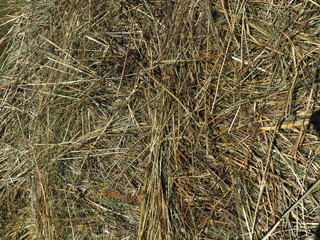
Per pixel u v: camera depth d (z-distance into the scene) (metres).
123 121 1.17
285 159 1.13
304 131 1.13
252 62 1.14
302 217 1.11
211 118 1.14
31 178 1.21
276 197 1.12
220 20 1.16
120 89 1.17
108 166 1.17
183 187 1.12
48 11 1.30
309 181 1.13
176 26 1.15
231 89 1.14
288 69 1.12
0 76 1.30
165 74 1.14
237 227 1.11
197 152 1.13
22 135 1.25
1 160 1.26
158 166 1.11
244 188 1.11
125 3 1.20
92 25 1.20
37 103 1.25
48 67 1.22
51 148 1.18
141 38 1.18
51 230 1.16
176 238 1.09
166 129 1.12
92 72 1.19
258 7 1.17
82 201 1.17
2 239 1.23
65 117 1.19
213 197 1.12
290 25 1.14
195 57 1.14
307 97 1.13
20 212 1.24
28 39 1.31
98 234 1.16
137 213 1.14
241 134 1.14
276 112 1.13
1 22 1.48
